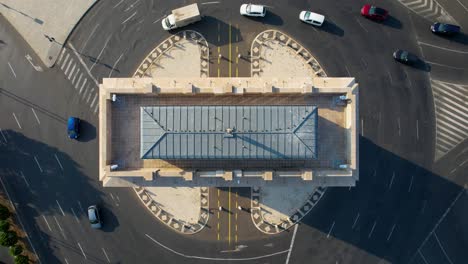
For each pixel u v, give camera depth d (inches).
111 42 2849.4
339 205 2795.3
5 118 2864.2
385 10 2783.0
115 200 2827.3
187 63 2839.6
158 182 2087.8
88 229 2834.6
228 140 1889.8
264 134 1884.8
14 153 2861.7
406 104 2822.3
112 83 2130.9
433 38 2842.0
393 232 2790.4
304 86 1951.3
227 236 2802.7
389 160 2805.1
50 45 2864.2
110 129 2037.4
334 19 2834.6
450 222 2797.7
